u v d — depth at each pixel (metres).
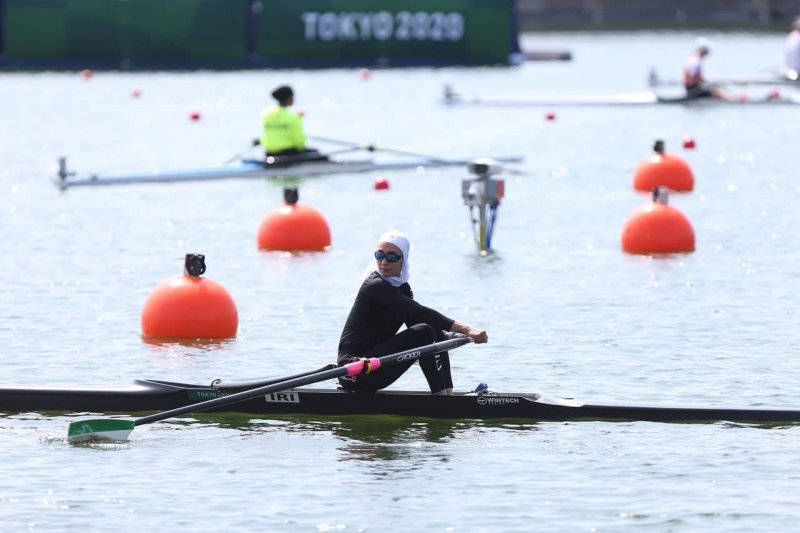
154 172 112.69
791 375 50.47
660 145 104.19
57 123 160.25
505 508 36.97
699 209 93.56
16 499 37.66
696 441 42.78
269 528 35.62
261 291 67.62
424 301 64.75
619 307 62.94
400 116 169.62
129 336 57.78
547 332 58.19
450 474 39.81
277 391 43.53
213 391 46.06
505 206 96.75
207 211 95.88
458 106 183.00
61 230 87.12
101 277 71.25
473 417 45.47
